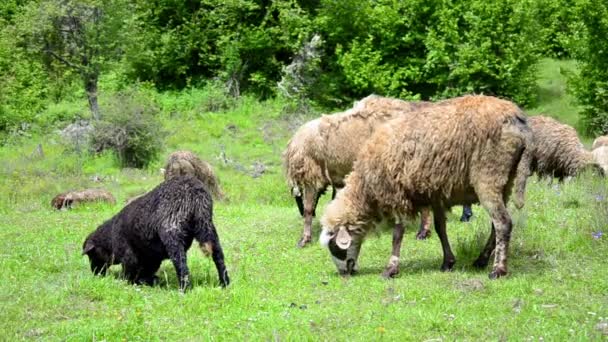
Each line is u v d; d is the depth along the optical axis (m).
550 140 14.74
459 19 33.31
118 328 7.47
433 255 10.81
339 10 35.16
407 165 9.30
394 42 34.69
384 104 12.19
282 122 32.06
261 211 16.34
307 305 8.38
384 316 7.60
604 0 28.17
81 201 17.91
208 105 34.50
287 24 36.50
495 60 31.11
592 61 28.58
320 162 12.42
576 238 10.50
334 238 9.89
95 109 31.05
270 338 7.05
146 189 21.11
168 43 37.44
